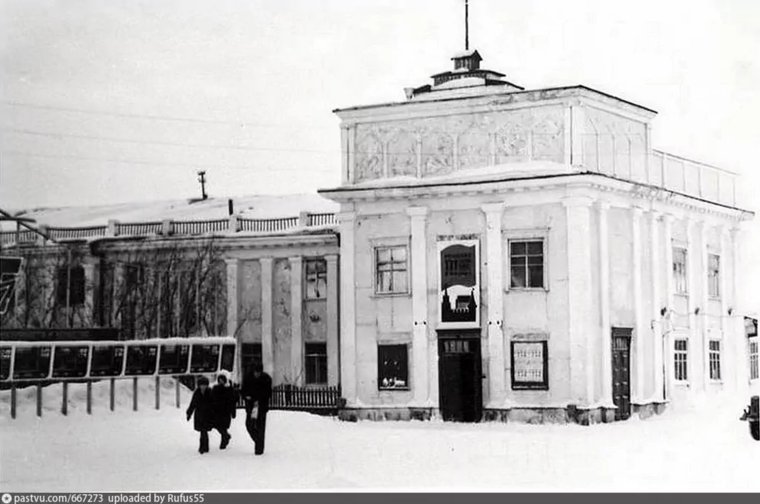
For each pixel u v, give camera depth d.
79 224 76.62
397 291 56.38
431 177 56.06
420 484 31.67
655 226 57.59
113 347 41.34
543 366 53.03
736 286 65.88
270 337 71.44
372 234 57.03
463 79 58.25
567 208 52.81
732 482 33.25
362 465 34.78
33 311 72.12
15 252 73.44
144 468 32.47
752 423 43.72
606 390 53.00
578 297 52.47
